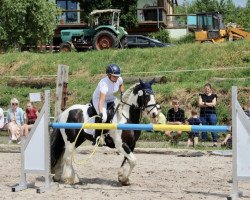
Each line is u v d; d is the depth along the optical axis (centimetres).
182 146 1639
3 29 3216
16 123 1755
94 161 1359
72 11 4078
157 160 1381
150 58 2627
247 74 2303
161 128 919
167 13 4666
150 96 974
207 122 1652
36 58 2811
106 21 3362
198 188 986
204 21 3516
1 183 1050
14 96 2383
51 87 2452
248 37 3347
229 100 1986
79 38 3272
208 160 1379
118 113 1002
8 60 2822
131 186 1004
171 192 936
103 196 895
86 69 2620
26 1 3186
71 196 897
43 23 3272
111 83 991
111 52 2747
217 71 2362
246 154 864
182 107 2027
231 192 880
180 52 2631
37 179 1093
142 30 4241
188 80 2336
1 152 1599
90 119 1005
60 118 1039
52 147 1012
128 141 986
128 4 3891
